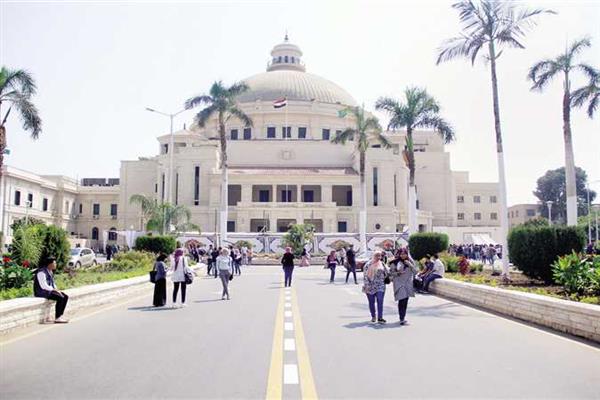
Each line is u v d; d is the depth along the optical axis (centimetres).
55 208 8206
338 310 1536
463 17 2506
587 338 1069
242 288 2328
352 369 798
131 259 2862
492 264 3716
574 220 2839
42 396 659
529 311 1319
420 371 788
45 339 1050
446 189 8556
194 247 4534
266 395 663
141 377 749
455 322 1303
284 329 1177
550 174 10131
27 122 3291
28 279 1470
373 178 7588
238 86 4559
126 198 8512
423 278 2180
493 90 2469
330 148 8156
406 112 3525
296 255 4766
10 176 6738
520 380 741
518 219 10656
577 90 2922
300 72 9525
